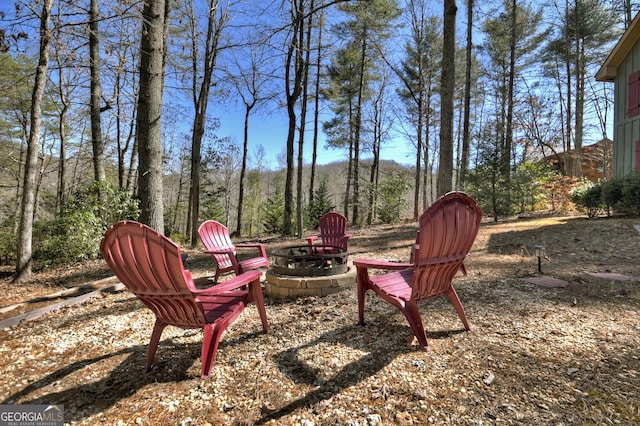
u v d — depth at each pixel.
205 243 3.94
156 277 1.83
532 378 1.77
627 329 2.30
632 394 1.60
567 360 1.94
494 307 2.84
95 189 6.70
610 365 1.86
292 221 10.84
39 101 5.29
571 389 1.67
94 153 7.78
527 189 9.93
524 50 14.71
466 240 2.24
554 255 4.64
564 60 15.10
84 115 10.54
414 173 17.20
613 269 3.80
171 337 2.59
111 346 2.48
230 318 2.10
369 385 1.80
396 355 2.11
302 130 9.31
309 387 1.82
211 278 4.38
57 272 5.75
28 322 3.14
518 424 1.45
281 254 3.67
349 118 17.08
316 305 3.14
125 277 1.90
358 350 2.21
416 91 14.83
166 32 8.55
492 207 9.55
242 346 2.36
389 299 2.31
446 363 1.98
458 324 2.54
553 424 1.43
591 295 3.01
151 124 4.91
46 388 1.92
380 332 2.47
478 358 2.01
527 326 2.42
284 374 1.96
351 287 3.55
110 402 1.76
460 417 1.52
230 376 1.97
